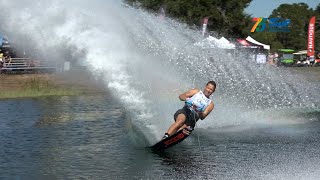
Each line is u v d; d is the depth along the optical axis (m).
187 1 64.62
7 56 37.72
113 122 17.81
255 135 14.98
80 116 19.70
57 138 14.66
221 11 69.00
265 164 11.27
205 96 13.78
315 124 17.19
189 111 13.55
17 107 23.31
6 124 17.53
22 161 11.77
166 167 11.08
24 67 37.12
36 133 15.55
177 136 12.56
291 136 14.84
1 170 10.93
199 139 14.37
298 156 12.06
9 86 32.31
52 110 21.92
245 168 10.92
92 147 13.29
